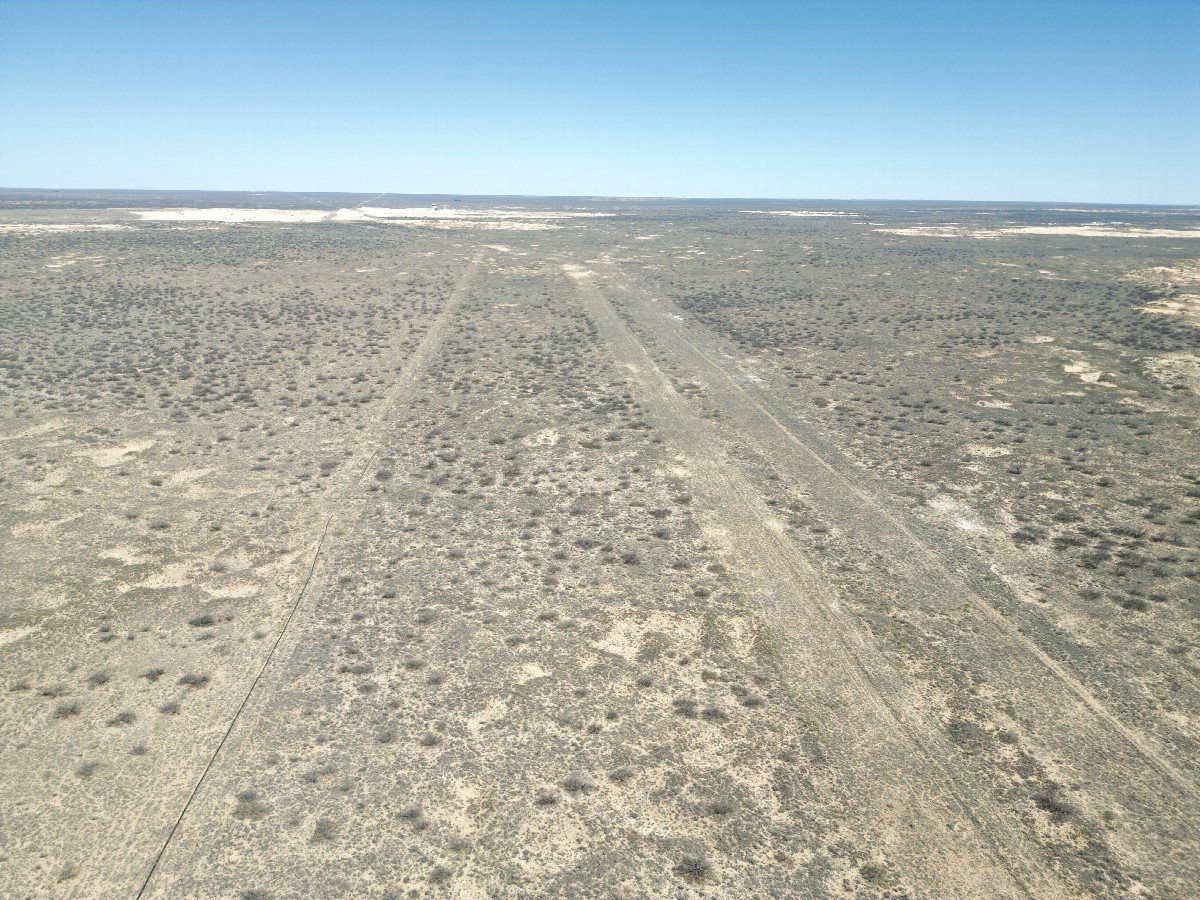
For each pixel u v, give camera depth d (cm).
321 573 2116
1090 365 4425
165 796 1305
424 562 2181
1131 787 1337
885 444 3222
